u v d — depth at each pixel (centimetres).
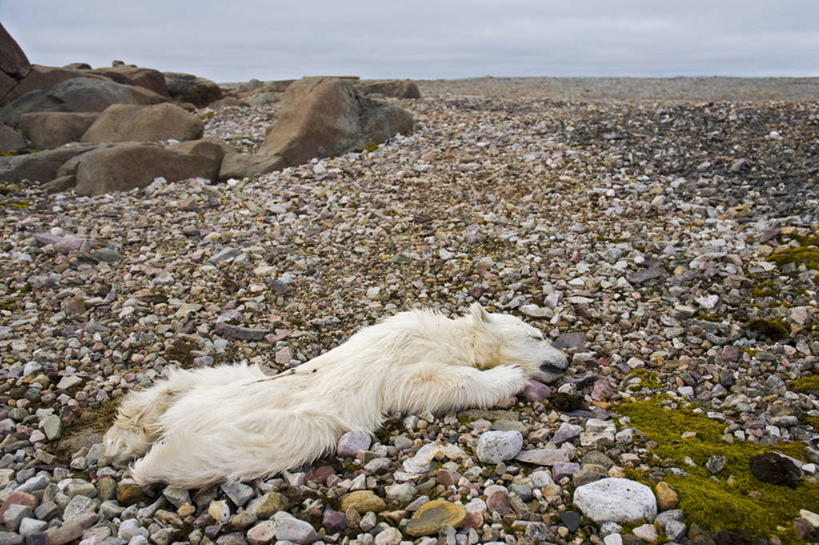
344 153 448
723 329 200
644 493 118
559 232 289
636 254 259
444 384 156
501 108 617
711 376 175
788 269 234
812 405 158
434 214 317
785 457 129
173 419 145
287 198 351
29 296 232
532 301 228
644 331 203
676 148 409
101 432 159
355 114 464
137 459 145
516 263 259
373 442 147
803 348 186
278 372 188
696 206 308
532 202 331
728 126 443
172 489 131
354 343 164
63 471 142
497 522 118
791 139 404
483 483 130
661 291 230
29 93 562
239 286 246
